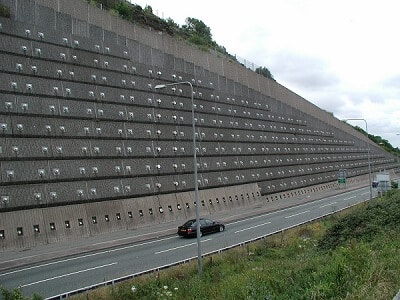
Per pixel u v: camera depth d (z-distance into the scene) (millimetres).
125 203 36844
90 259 25484
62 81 36594
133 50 46125
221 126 55750
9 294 14680
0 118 31172
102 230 33906
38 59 35719
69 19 39781
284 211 48844
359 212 24234
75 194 33406
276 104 75000
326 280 10484
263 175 60594
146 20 67750
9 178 29875
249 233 33844
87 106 37688
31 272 22266
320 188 76000
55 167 33031
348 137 104438
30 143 32125
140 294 16859
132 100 42406
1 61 32875
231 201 51000
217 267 20891
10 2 35500
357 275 10383
